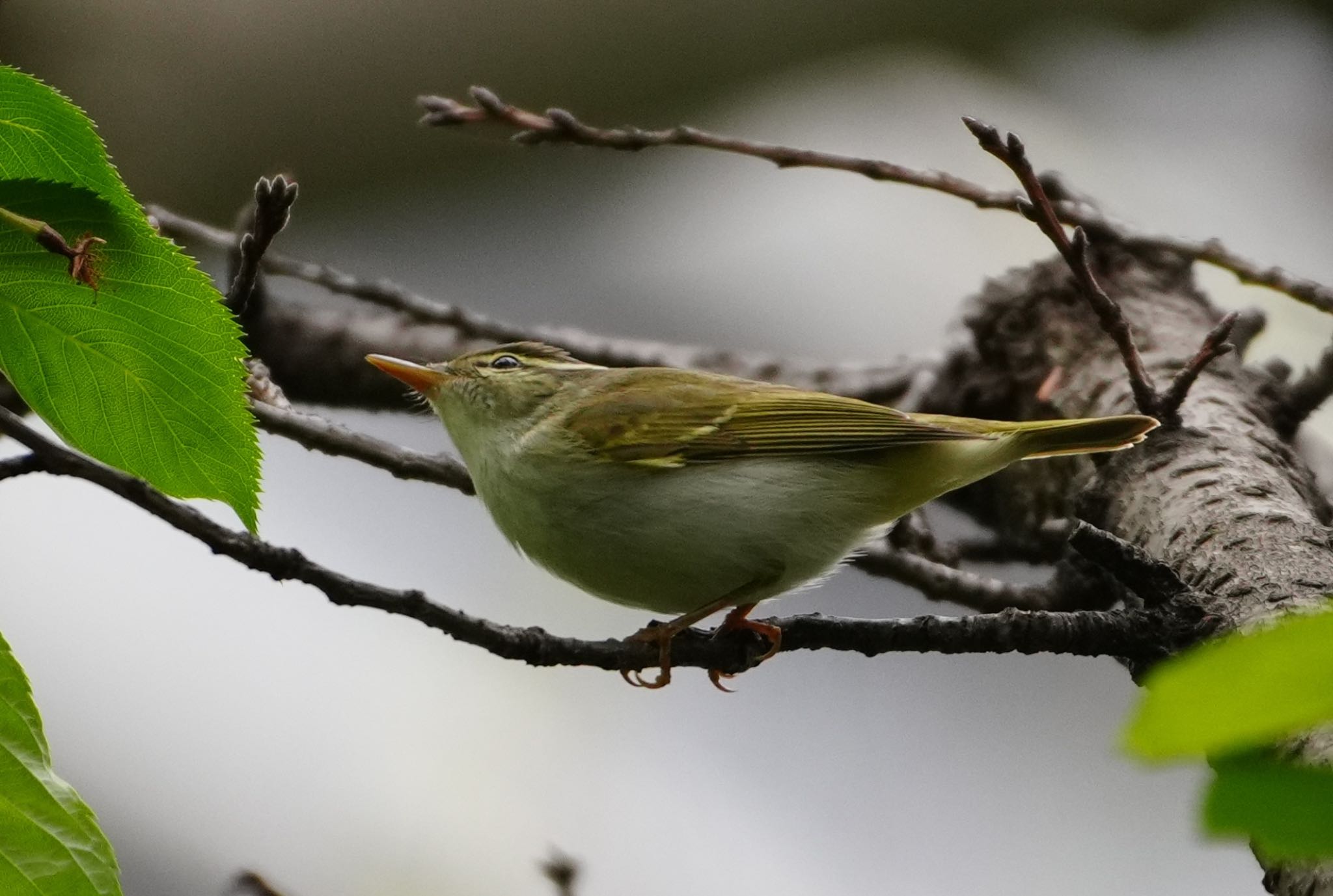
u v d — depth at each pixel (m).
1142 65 15.65
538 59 14.34
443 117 7.79
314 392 11.01
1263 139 15.34
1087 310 9.89
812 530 7.59
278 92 13.82
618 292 15.40
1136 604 7.39
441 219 15.02
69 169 4.70
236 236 9.80
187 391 4.93
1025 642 6.09
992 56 15.53
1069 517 9.37
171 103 13.67
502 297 15.15
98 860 4.21
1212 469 7.32
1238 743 2.00
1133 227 9.59
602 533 7.69
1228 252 8.77
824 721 12.98
